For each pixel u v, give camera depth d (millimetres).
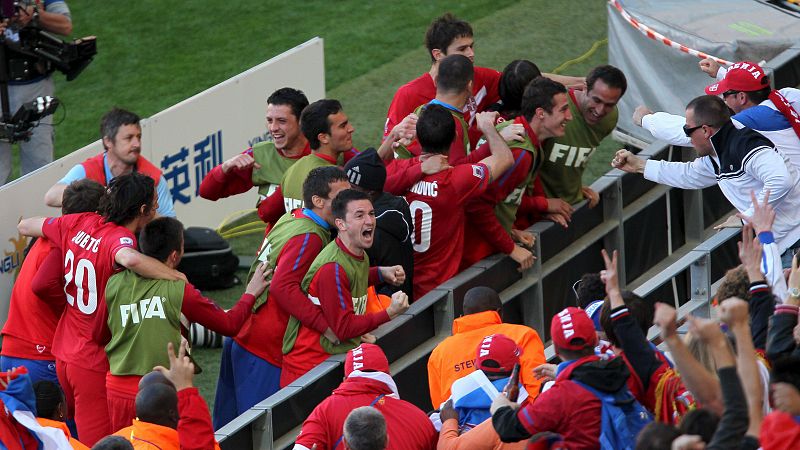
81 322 25531
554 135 25734
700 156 25312
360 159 24453
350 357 20750
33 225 26297
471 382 20062
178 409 19906
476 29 50875
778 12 38000
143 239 24266
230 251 36094
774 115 25391
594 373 17359
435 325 25203
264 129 41281
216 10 54031
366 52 50219
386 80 48156
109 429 25750
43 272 26156
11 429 19969
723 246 25594
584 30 50375
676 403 17344
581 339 17562
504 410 17984
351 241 23375
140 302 24031
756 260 19062
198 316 24125
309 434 20109
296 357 24438
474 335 21609
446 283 25109
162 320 24016
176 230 24312
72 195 26609
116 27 53031
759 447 14609
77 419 25906
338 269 23297
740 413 14891
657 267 28891
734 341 18047
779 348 17859
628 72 39344
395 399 20547
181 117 37812
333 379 23844
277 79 41344
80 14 54000
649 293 23344
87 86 49500
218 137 39375
